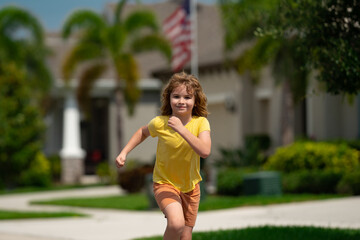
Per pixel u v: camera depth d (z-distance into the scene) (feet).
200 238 34.94
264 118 104.94
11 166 106.11
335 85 29.55
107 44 104.58
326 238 33.27
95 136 142.41
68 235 42.06
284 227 37.86
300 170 74.23
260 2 73.05
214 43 120.26
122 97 117.19
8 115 105.50
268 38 77.46
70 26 106.83
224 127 109.40
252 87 105.70
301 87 76.89
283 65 77.51
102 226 47.62
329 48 28.68
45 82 113.91
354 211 49.65
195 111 22.98
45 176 108.37
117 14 109.70
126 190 87.10
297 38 29.96
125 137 125.90
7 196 94.43
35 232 44.55
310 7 28.94
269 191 70.03
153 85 127.44
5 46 110.63
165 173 22.49
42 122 109.60
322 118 87.81
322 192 69.77
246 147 84.94
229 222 46.29
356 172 66.54
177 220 21.22
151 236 38.86
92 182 117.39
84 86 109.29
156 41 107.65
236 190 74.90
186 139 20.53
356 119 84.99
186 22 85.76
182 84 22.06
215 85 110.73
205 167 91.09
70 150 117.70
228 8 78.89
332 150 73.00
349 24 29.04
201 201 64.69
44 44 114.62
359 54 29.12
